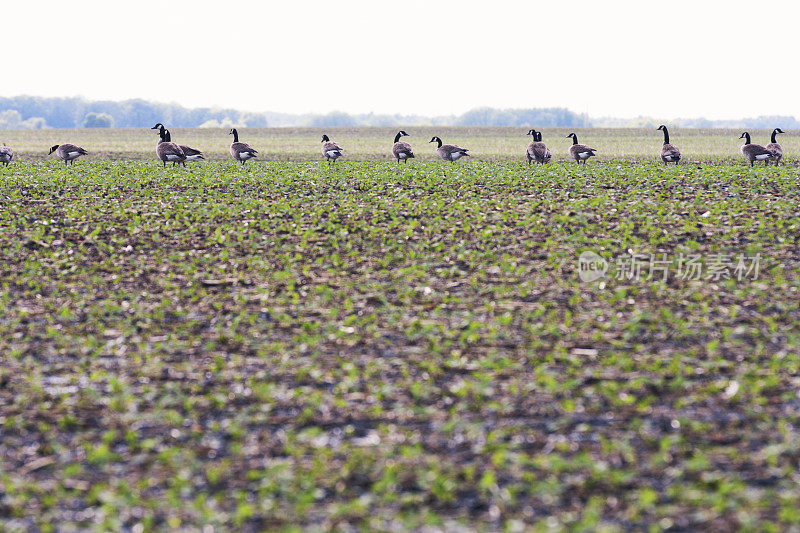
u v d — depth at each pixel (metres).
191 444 10.74
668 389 12.14
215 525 8.75
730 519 8.52
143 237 24.39
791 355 13.38
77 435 11.10
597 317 16.05
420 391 12.16
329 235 24.52
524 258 21.20
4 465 10.30
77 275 20.08
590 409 11.45
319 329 15.49
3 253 22.28
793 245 22.22
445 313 16.52
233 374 13.23
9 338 15.30
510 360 13.53
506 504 8.99
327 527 8.67
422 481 9.51
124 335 15.41
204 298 17.91
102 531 8.66
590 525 8.38
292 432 10.88
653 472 9.62
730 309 16.33
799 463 9.71
